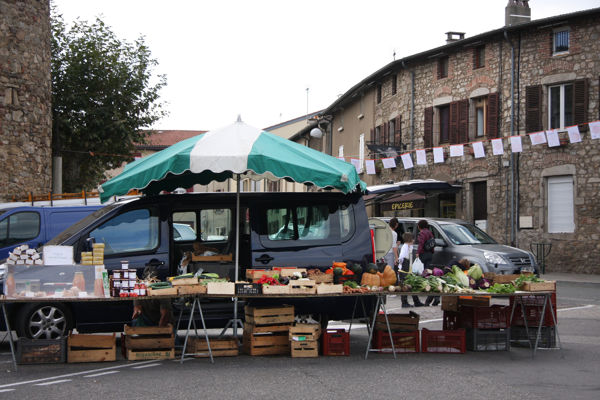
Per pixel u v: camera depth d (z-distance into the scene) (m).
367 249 9.67
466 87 27.69
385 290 8.61
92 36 32.31
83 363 8.16
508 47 26.06
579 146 24.16
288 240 9.52
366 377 7.23
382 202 26.39
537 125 25.23
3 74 22.27
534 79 25.34
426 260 15.26
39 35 23.39
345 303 9.46
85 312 8.99
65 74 31.19
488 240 17.41
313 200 9.73
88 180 33.88
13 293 7.72
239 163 8.37
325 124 41.69
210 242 10.07
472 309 9.10
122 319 9.11
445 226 17.22
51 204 16.64
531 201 25.39
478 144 22.95
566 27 24.59
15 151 22.55
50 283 7.82
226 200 9.70
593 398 6.27
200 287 8.14
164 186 10.87
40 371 7.63
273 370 7.64
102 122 30.72
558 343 9.34
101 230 9.23
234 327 8.93
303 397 6.27
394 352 8.55
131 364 8.09
